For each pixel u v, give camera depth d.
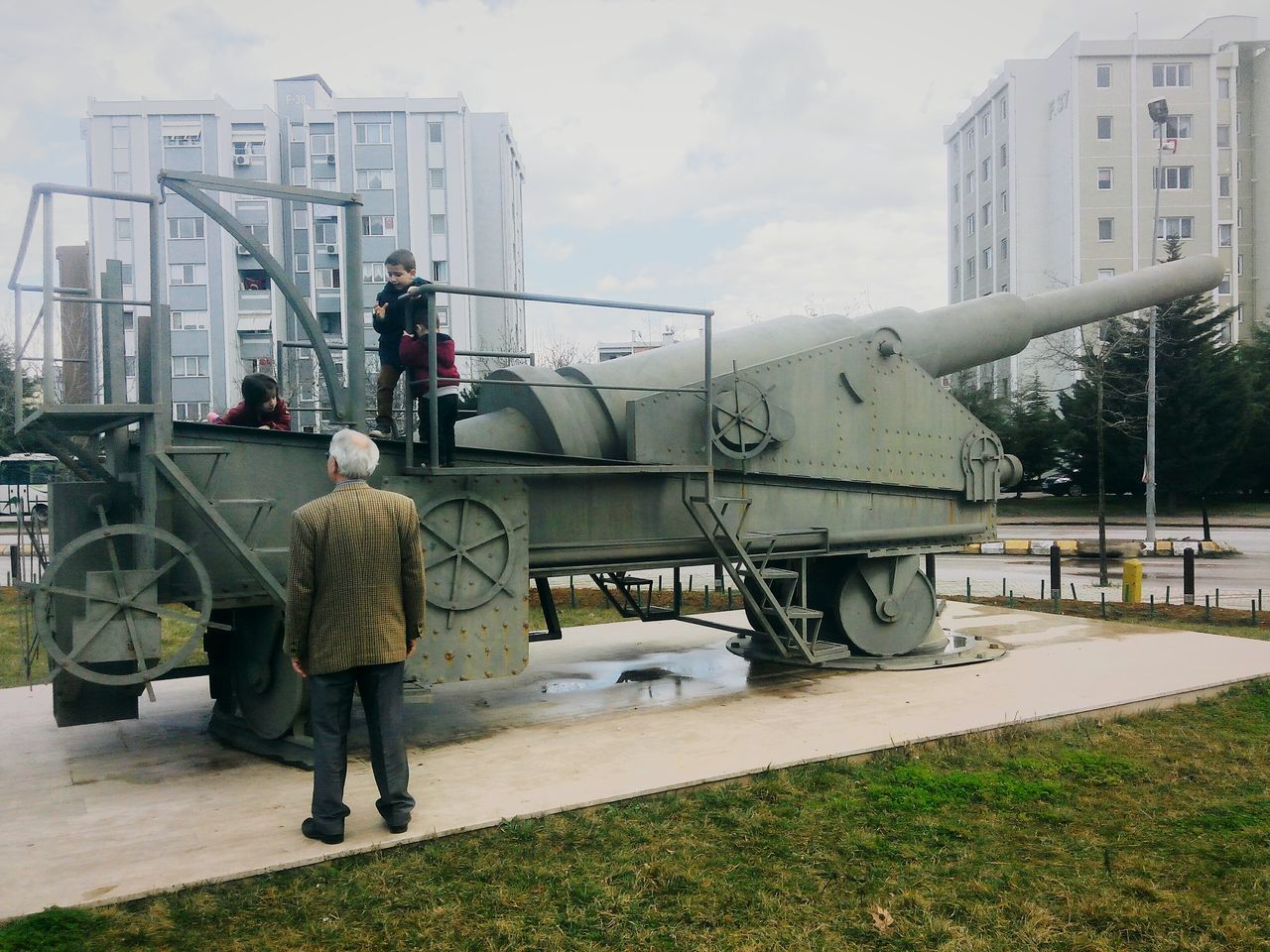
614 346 38.06
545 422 6.03
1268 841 3.99
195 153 41.25
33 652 5.14
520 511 5.63
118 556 4.96
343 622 3.86
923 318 8.15
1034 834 4.07
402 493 5.32
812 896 3.49
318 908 3.39
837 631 7.55
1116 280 9.27
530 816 4.18
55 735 5.67
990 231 49.50
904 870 3.71
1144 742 5.43
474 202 46.69
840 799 4.44
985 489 7.91
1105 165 44.06
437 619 5.33
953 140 54.53
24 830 4.04
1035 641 8.34
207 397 39.75
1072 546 21.30
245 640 5.28
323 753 3.89
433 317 5.02
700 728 5.60
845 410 7.07
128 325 9.63
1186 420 30.70
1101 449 14.46
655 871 3.67
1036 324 8.66
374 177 42.41
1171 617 10.70
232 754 5.28
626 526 6.25
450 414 5.28
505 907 3.39
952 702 6.11
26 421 4.45
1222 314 31.88
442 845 3.93
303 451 5.08
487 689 6.77
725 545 6.59
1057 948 3.12
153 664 5.39
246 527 4.92
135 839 3.93
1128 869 3.72
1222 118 48.22
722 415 6.37
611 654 8.06
